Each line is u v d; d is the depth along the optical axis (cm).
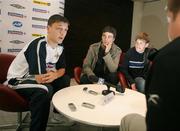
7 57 238
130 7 624
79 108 165
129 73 314
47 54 221
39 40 213
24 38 366
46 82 208
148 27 640
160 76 70
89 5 533
